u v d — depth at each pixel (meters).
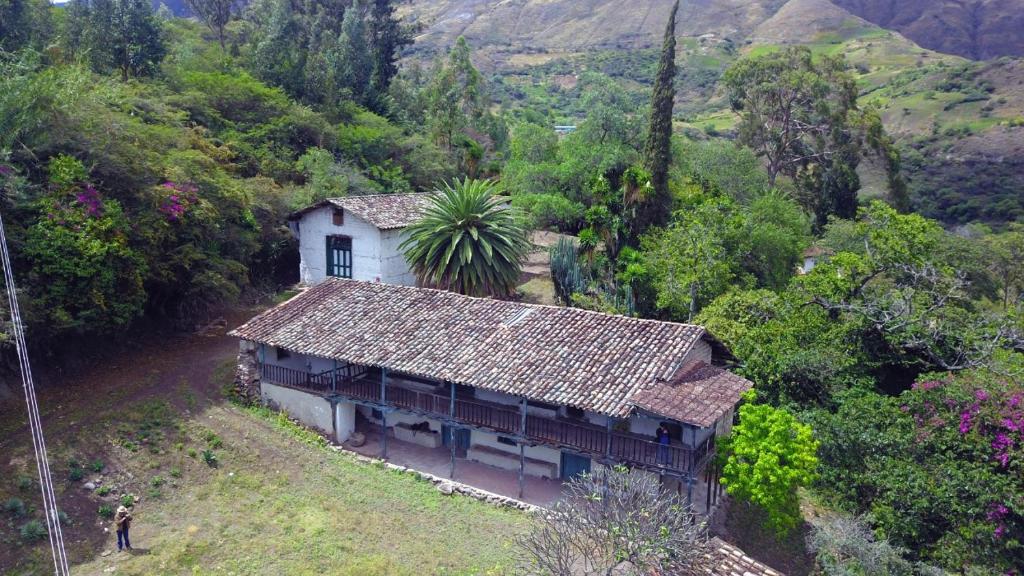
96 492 19.45
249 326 25.41
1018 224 53.19
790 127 60.06
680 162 52.09
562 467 22.84
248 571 17.31
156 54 41.91
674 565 15.62
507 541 19.25
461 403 22.28
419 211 37.00
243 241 33.19
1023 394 22.61
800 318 30.28
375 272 36.03
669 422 21.58
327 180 42.06
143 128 30.56
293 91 51.88
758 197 48.91
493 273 32.31
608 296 36.81
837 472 24.23
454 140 60.88
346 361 23.42
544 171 51.31
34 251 22.36
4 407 22.31
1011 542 20.06
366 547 18.62
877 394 27.78
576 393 20.09
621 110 56.47
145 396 24.55
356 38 60.56
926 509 21.50
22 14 35.72
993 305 40.84
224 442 22.70
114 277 24.67
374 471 22.62
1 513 17.81
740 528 22.09
